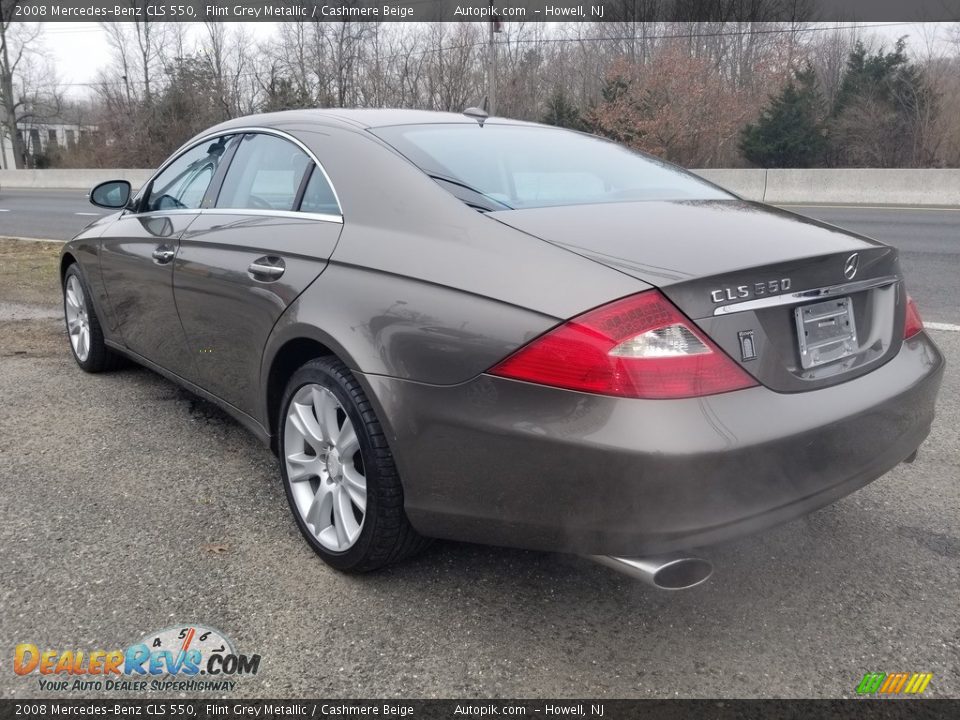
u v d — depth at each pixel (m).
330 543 2.60
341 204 2.71
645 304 1.94
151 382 4.57
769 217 2.61
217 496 3.14
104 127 44.44
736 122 29.28
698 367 1.94
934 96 25.78
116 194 4.37
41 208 19.25
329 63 37.28
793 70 31.75
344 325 2.41
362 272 2.46
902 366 2.45
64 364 4.94
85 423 3.91
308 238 2.72
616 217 2.40
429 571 2.62
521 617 2.38
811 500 2.11
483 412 2.09
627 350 1.92
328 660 2.19
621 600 2.47
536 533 2.09
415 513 2.29
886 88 26.66
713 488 1.93
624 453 1.89
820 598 2.49
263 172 3.19
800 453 2.04
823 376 2.19
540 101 35.44
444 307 2.20
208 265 3.15
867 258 2.36
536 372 2.00
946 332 5.55
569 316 1.98
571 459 1.96
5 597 2.43
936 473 3.35
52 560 2.64
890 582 2.57
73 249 4.54
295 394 2.69
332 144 2.91
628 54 34.78
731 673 2.15
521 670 2.16
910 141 26.20
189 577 2.56
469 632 2.31
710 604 2.46
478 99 35.12
